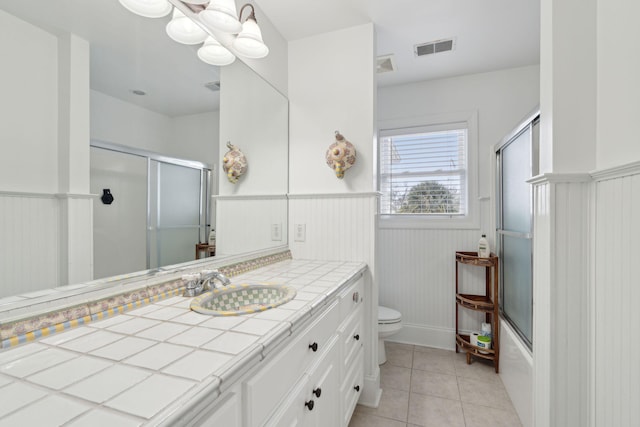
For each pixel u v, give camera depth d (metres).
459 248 2.73
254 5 1.77
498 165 2.48
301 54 2.12
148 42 1.19
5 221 0.78
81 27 0.96
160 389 0.54
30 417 0.46
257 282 1.38
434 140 2.87
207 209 1.50
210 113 1.51
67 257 0.92
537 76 2.54
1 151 0.77
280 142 2.05
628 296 0.96
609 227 1.06
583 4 1.20
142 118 1.17
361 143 1.97
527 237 1.80
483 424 1.73
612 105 1.08
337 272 1.62
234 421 0.65
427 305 2.82
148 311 0.98
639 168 0.89
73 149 0.94
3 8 0.77
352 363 1.58
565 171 1.20
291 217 2.13
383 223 2.94
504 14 1.89
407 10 1.85
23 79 0.81
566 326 1.20
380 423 1.74
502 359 2.20
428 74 2.70
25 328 0.75
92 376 0.58
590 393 1.17
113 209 1.07
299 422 0.93
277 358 0.82
